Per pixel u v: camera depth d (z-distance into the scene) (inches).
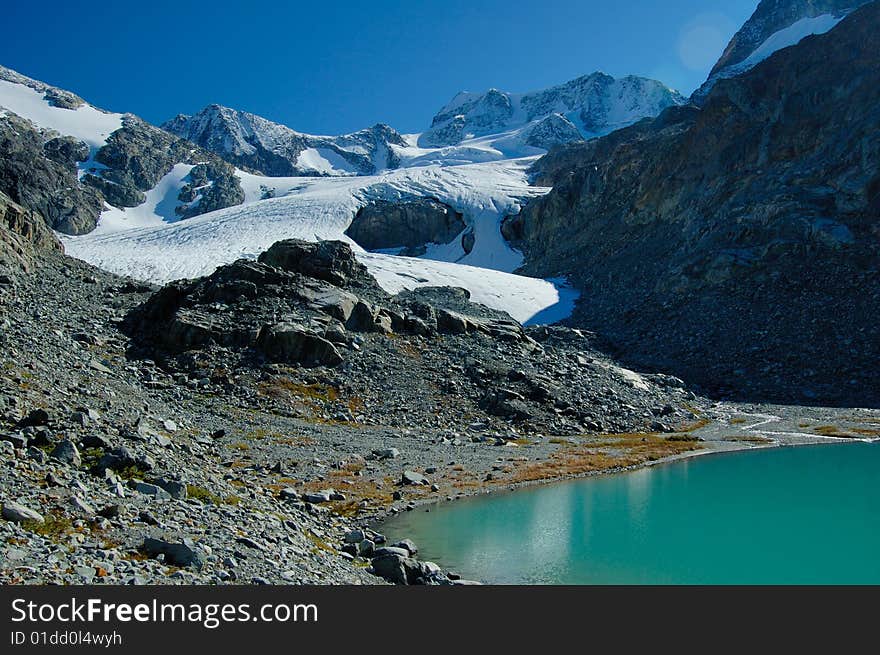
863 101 4480.8
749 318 3639.3
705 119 5585.6
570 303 4960.6
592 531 1085.8
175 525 687.1
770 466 1667.1
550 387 2386.8
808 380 3014.3
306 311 2463.1
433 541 1024.9
